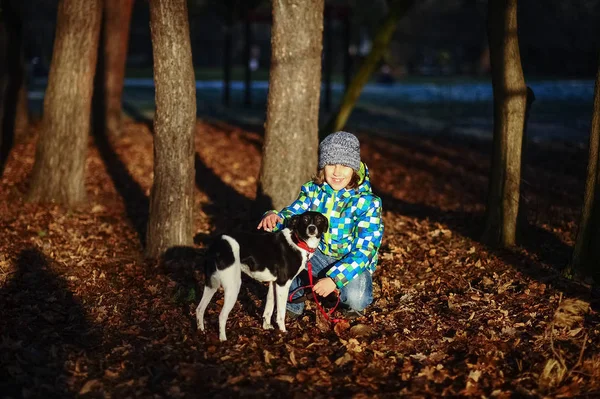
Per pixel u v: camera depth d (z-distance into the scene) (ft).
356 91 43.68
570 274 22.09
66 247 26.55
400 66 165.58
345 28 83.25
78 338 17.88
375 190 41.24
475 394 14.69
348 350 16.74
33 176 34.06
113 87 53.78
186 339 17.51
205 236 28.78
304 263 16.98
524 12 138.41
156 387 15.03
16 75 50.90
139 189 39.19
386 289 21.62
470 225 30.09
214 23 177.47
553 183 42.68
